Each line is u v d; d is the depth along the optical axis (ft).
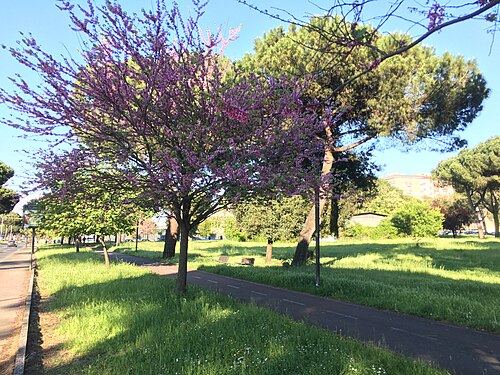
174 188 24.95
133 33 22.53
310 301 33.86
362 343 19.38
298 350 17.12
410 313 28.50
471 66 49.39
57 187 25.80
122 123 25.08
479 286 36.27
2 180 155.74
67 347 19.63
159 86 23.30
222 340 18.29
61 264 63.16
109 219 53.98
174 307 25.81
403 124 48.47
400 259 66.18
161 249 131.03
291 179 24.09
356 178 65.21
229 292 38.52
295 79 24.50
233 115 22.50
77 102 23.91
